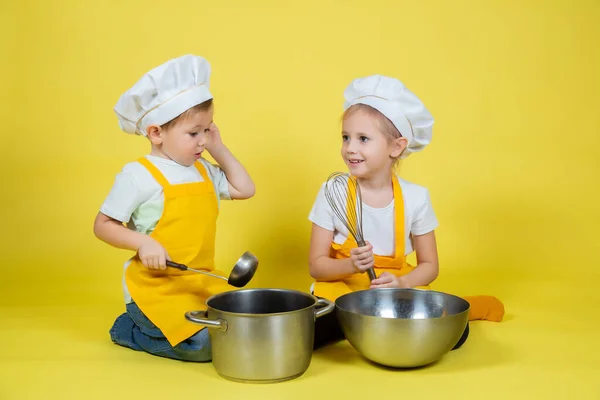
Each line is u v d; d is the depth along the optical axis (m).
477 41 2.91
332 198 2.17
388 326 1.77
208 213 2.05
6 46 2.79
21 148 2.80
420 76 2.91
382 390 1.73
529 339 2.10
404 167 2.91
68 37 2.81
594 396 1.70
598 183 2.91
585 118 2.92
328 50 2.90
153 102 1.99
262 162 2.87
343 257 2.18
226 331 1.75
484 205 2.90
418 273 2.17
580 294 2.58
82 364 1.91
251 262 1.96
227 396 1.70
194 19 2.86
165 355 1.97
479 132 2.92
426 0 2.91
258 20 2.88
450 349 1.83
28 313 2.36
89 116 2.83
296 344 1.77
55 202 2.81
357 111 2.14
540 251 2.87
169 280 1.97
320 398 1.69
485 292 2.60
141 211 2.00
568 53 2.92
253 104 2.89
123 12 2.83
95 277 2.76
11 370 1.87
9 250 2.78
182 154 2.02
